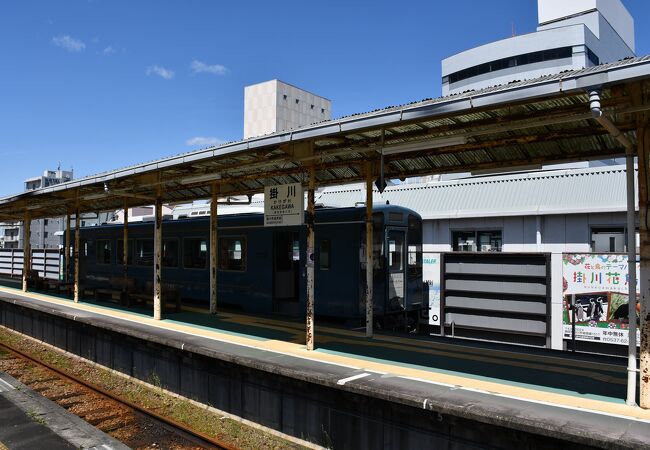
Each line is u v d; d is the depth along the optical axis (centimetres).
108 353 1044
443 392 548
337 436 608
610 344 942
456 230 1515
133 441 674
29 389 864
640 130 486
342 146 757
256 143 711
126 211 1527
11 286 2034
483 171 822
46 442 627
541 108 591
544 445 458
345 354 748
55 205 1584
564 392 554
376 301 1077
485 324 955
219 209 2131
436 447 523
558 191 1413
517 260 923
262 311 1219
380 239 1094
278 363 684
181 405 802
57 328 1262
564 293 996
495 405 502
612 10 5153
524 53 4722
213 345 806
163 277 1512
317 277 1123
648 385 493
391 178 924
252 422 711
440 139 608
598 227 1276
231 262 1309
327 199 2011
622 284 933
